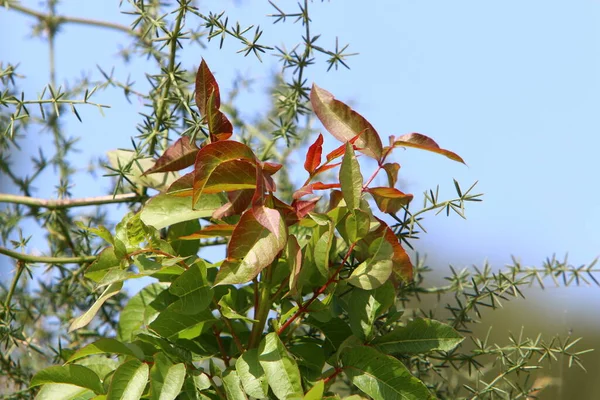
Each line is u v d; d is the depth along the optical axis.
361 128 1.09
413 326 1.06
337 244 1.10
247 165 1.04
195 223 1.11
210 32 1.12
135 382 1.03
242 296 1.10
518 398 1.15
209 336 1.09
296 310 1.06
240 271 1.02
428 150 1.10
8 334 1.16
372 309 1.06
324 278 1.07
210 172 1.03
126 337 1.09
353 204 1.05
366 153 1.09
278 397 1.02
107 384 1.05
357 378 1.04
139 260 1.05
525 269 1.16
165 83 1.15
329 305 1.06
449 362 1.16
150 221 1.06
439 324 1.06
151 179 1.16
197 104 1.08
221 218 1.09
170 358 1.05
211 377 1.05
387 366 1.04
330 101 1.10
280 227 1.02
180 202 1.08
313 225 1.06
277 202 1.05
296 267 1.03
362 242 1.08
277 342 1.03
